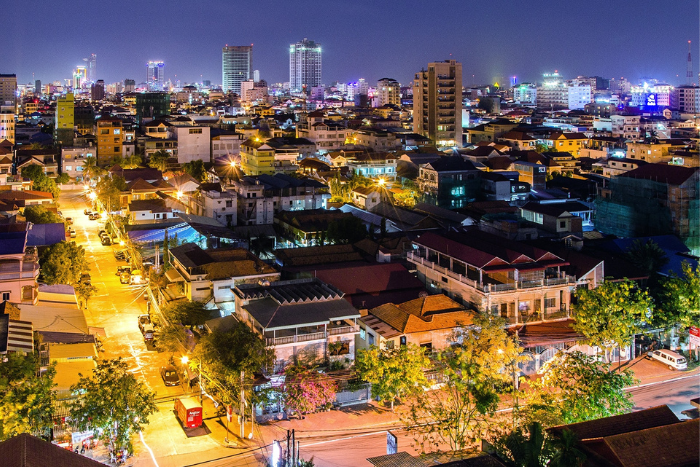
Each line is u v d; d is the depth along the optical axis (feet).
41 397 184.14
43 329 239.30
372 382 219.82
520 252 274.77
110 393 188.55
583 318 247.29
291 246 446.19
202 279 291.17
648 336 276.00
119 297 335.88
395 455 162.61
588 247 343.67
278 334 232.32
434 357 240.94
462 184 546.26
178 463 191.42
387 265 304.91
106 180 531.91
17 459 130.72
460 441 190.70
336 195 559.38
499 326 221.46
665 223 399.65
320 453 197.88
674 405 225.56
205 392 229.45
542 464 149.79
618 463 149.59
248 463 191.83
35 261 290.76
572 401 196.95
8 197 466.29
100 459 192.95
